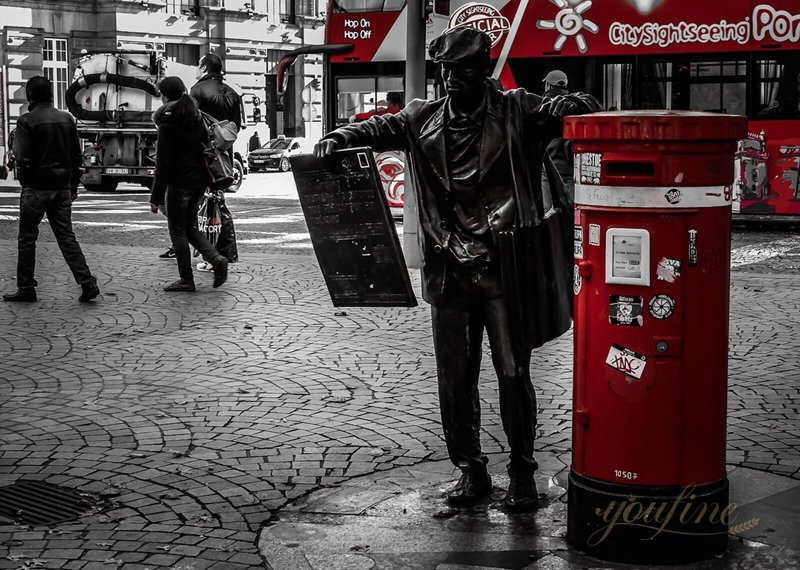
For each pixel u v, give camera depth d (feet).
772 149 59.16
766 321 31.48
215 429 20.97
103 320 32.63
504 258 15.24
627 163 13.83
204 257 38.68
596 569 14.06
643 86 59.82
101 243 54.75
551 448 19.52
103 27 137.18
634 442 14.14
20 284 36.06
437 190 15.78
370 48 64.34
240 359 27.22
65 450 19.65
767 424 20.84
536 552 14.62
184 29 147.64
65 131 35.32
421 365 26.45
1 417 21.88
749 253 49.57
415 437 20.34
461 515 16.05
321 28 170.19
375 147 16.19
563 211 15.99
